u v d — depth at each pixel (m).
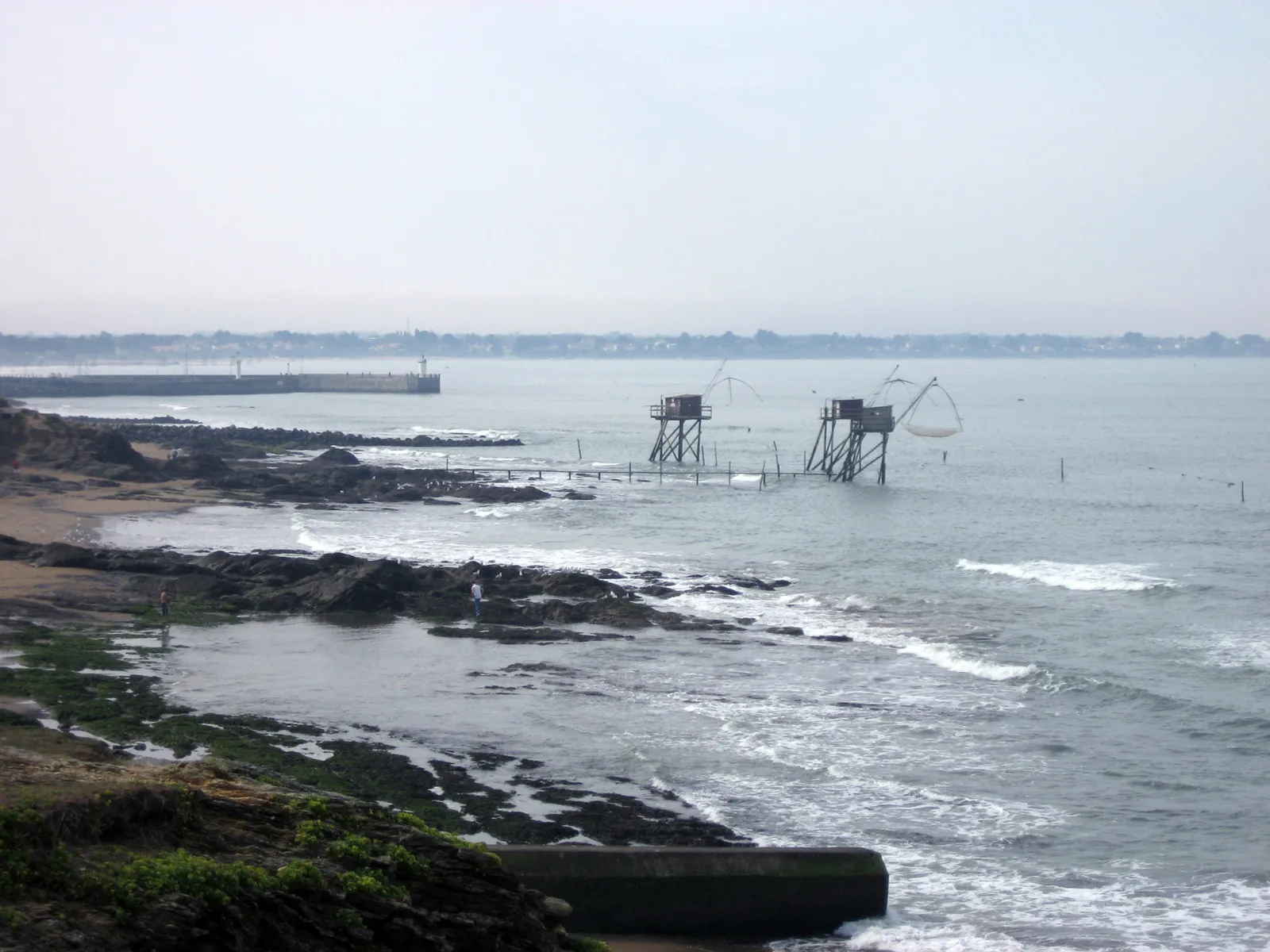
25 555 66.00
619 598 58.53
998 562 73.88
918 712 41.88
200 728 37.44
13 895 16.31
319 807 20.97
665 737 38.81
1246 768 36.66
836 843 31.03
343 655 48.66
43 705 38.91
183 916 16.98
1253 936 26.55
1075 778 35.75
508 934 20.09
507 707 41.91
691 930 26.91
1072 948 25.98
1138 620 57.16
